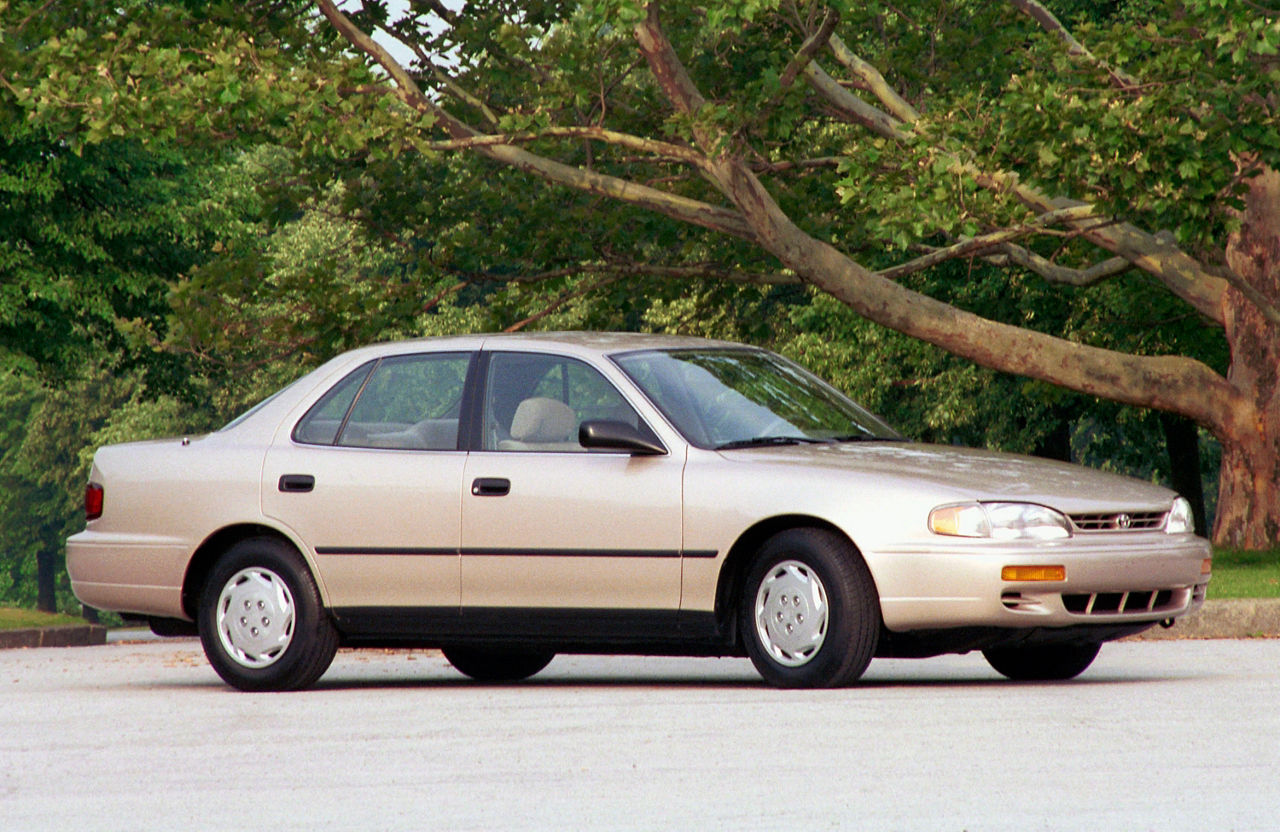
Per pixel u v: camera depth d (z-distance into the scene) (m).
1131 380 50.31
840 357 80.31
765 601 21.17
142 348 73.00
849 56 55.12
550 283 56.34
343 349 51.69
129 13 48.12
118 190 68.00
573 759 15.77
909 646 21.02
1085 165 41.00
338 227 105.88
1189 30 42.41
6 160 63.69
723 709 18.95
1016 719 17.83
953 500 20.45
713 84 55.00
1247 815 12.66
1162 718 17.86
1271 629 32.59
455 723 18.52
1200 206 41.47
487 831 12.55
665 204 50.12
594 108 53.22
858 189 42.78
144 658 34.25
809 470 21.14
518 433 22.80
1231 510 51.84
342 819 13.15
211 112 44.25
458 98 55.00
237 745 17.33
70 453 161.88
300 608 23.52
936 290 70.94
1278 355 51.12
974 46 55.50
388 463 23.34
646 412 22.23
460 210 56.34
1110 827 12.32
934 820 12.64
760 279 55.56
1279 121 42.06
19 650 39.94
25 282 65.56
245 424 24.77
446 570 22.78
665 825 12.62
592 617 22.08
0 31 46.94
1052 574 20.34
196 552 24.47
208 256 71.94
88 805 14.02
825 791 13.87
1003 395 78.75
